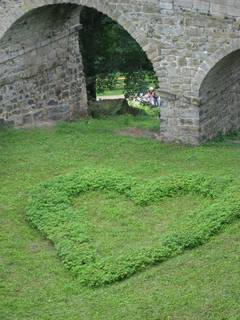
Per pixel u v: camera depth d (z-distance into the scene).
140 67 27.89
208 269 13.02
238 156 18.64
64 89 23.20
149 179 17.22
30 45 21.73
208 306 11.86
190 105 19.22
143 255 13.65
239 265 13.03
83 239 14.48
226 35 17.81
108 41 27.19
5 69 21.36
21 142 20.42
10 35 21.00
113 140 20.45
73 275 13.39
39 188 16.81
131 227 15.12
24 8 20.27
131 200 16.33
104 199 16.44
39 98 22.52
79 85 23.72
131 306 12.12
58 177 17.38
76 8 21.33
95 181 17.02
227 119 21.16
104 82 28.62
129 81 28.09
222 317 11.55
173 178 16.95
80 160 18.86
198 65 18.59
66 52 22.91
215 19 17.80
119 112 25.48
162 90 19.44
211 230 14.34
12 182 17.52
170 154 19.06
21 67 21.75
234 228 14.46
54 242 14.51
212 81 19.28
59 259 14.01
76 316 12.00
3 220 15.62
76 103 23.77
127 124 22.88
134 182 16.95
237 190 16.00
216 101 20.11
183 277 12.86
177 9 18.28
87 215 15.72
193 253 13.71
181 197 16.31
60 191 16.62
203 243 14.06
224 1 17.48
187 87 19.03
